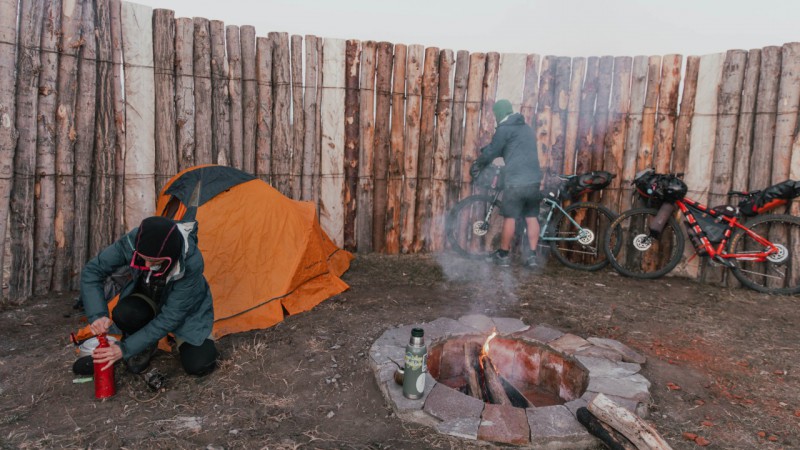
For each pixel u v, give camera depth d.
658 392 3.15
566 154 6.25
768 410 3.00
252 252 4.33
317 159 6.07
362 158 6.27
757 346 3.94
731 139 5.47
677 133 5.79
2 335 3.75
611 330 4.18
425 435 2.66
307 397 3.02
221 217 4.29
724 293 5.30
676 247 5.60
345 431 2.70
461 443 2.59
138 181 4.97
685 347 3.88
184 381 3.14
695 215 5.48
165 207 4.51
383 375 3.11
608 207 6.11
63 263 4.65
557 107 6.20
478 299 4.87
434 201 6.54
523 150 5.75
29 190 4.37
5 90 4.14
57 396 2.92
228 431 2.66
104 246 4.85
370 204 6.39
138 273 2.98
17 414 2.74
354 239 6.43
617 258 6.11
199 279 3.00
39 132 4.39
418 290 5.10
